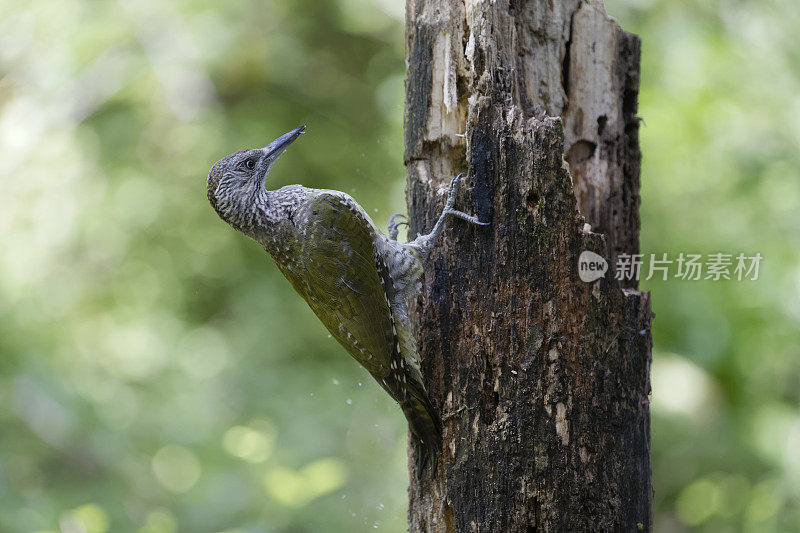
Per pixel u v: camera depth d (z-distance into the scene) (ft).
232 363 53.67
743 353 37.91
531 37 20.59
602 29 21.47
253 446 37.93
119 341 53.01
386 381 20.93
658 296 38.32
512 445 18.67
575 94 21.24
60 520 33.86
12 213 51.80
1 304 47.11
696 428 38.78
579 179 21.54
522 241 18.89
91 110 55.52
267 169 23.50
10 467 38.24
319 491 30.63
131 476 40.65
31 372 42.86
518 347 18.83
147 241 58.03
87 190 54.85
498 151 19.20
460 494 19.33
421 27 21.13
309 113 61.21
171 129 58.80
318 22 61.52
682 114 37.96
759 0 39.88
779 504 37.14
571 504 18.45
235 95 60.90
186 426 45.75
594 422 18.63
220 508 36.32
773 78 39.04
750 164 38.73
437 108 20.90
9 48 52.90
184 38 55.36
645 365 19.88
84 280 54.34
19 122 52.54
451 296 19.99
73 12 53.31
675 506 40.40
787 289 37.52
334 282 21.91
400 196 52.03
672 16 41.19
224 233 59.88
